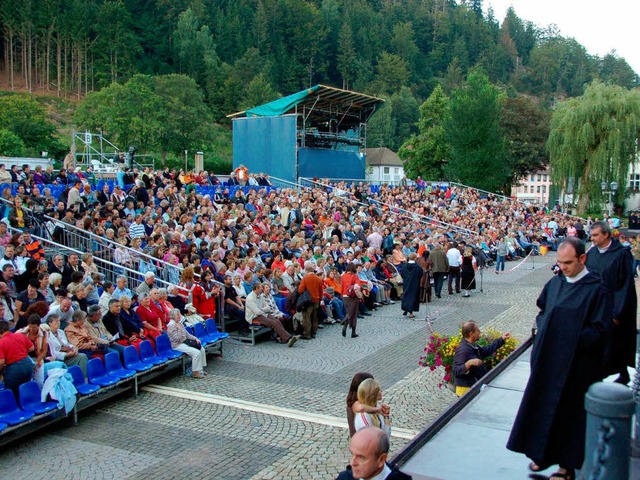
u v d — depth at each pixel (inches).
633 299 201.0
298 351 544.1
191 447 329.7
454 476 189.0
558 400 165.5
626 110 1643.7
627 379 203.2
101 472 299.0
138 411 388.2
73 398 351.9
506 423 234.7
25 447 331.6
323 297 661.3
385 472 166.1
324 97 1451.8
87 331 411.5
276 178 1342.3
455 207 1529.3
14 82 4387.3
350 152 1550.2
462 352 348.5
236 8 5502.0
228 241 729.0
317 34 5536.4
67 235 641.6
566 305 167.0
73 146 1376.7
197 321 512.4
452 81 6333.7
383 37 6466.5
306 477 292.4
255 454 320.2
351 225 1010.7
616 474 119.1
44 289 455.5
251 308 569.0
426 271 780.6
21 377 340.5
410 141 2790.4
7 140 2385.6
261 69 4795.8
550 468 192.4
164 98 3002.0
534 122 2504.9
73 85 4463.6
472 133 2139.5
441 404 399.5
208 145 3206.2
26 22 4355.3
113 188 888.9
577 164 1696.6
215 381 452.1
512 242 1312.7
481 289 881.5
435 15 7519.7
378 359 516.1
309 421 367.6
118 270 589.6
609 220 1502.2
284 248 764.6
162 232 689.6
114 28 4522.6
